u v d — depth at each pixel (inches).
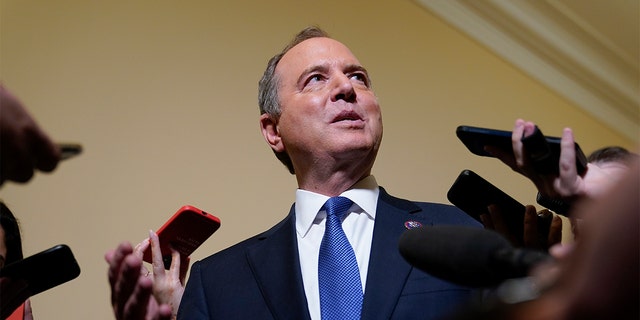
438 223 78.3
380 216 78.4
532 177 56.3
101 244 127.3
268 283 73.8
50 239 126.0
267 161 140.5
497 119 164.4
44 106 134.5
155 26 144.6
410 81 159.6
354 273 71.9
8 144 42.5
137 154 134.6
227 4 150.6
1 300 62.9
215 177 136.8
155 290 79.2
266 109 93.0
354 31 159.3
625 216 21.1
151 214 131.4
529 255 35.8
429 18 166.4
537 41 173.5
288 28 153.4
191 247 84.0
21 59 136.6
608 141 177.6
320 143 84.2
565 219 129.0
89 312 122.7
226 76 145.0
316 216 79.5
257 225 135.6
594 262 21.5
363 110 86.0
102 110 136.1
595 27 177.0
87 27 141.0
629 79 182.4
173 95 140.6
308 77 89.4
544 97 172.7
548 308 23.0
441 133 156.7
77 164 131.2
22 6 139.8
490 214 66.6
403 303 69.1
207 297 76.4
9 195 127.0
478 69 166.7
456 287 69.9
